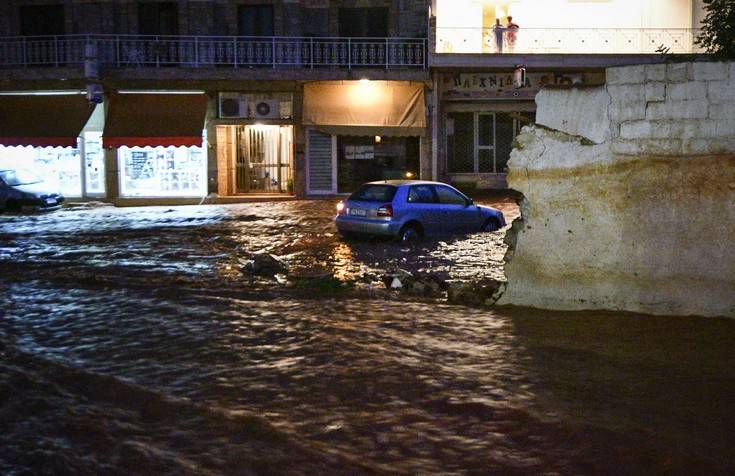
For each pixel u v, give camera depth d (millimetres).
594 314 9180
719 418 5953
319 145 30750
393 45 30438
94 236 19266
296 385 6840
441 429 5805
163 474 5090
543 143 9383
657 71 8828
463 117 32031
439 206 18297
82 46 30031
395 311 9766
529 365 7344
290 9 30547
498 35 30531
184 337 8516
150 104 29750
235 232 19859
